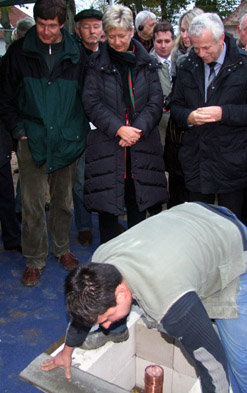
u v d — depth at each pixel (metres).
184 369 2.24
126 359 2.30
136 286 1.35
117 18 2.48
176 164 3.18
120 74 2.64
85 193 2.79
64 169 2.88
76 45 2.67
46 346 2.41
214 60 2.49
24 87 2.61
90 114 2.65
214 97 2.57
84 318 1.26
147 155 2.73
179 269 1.36
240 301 1.70
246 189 3.12
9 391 2.11
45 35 2.44
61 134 2.67
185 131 2.73
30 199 2.81
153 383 1.86
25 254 3.03
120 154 2.67
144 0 14.20
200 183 2.72
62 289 2.97
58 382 1.69
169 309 1.30
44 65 2.56
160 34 3.46
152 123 2.68
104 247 1.56
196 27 2.37
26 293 2.93
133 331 2.28
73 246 3.64
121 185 2.67
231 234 1.62
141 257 1.38
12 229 3.45
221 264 1.57
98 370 2.05
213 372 1.39
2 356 2.33
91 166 2.74
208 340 1.33
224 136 2.59
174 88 2.89
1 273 3.19
